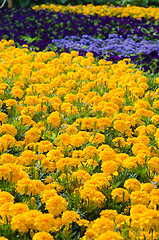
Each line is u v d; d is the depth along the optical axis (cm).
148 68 718
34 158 323
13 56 700
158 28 1081
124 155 338
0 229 239
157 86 610
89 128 408
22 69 613
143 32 1042
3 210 243
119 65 678
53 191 268
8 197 259
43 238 216
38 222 226
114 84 559
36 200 277
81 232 246
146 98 530
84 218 270
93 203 267
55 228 241
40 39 980
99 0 1590
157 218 236
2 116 399
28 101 459
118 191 277
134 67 714
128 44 906
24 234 238
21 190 270
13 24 1112
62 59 704
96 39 941
